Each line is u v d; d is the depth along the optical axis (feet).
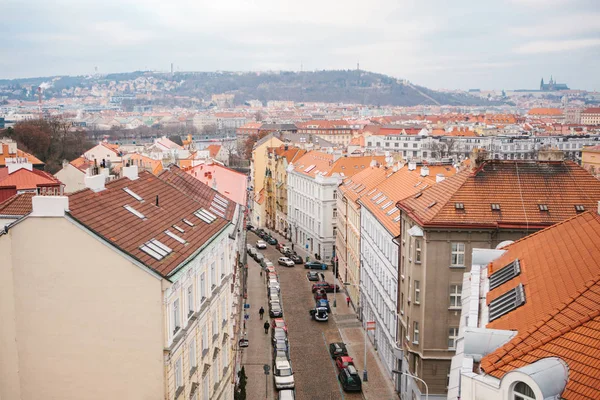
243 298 292.61
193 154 440.45
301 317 297.53
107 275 113.39
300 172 460.55
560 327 86.43
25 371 116.06
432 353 183.42
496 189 187.42
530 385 74.18
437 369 183.73
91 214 120.67
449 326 182.80
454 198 185.16
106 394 115.55
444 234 179.52
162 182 166.30
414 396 190.70
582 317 85.51
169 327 116.06
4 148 403.34
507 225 177.17
